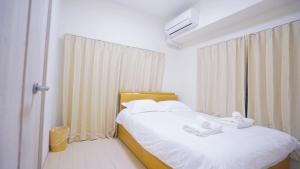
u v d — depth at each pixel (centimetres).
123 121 248
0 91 47
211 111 284
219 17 233
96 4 279
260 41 214
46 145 191
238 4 208
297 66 180
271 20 206
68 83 249
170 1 284
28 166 92
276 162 130
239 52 240
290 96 181
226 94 255
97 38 278
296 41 182
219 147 118
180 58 372
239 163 104
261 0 184
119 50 294
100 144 249
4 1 47
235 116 192
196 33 295
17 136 66
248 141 134
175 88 377
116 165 188
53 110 240
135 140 210
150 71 334
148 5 302
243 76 232
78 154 211
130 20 315
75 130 251
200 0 271
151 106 274
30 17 77
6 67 51
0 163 49
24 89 73
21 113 71
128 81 307
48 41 151
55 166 179
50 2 155
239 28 245
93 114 265
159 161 152
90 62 267
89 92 267
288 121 180
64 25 250
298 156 172
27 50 75
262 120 206
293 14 186
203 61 304
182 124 190
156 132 160
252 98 222
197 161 109
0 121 48
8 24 50
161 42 356
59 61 248
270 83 199
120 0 289
